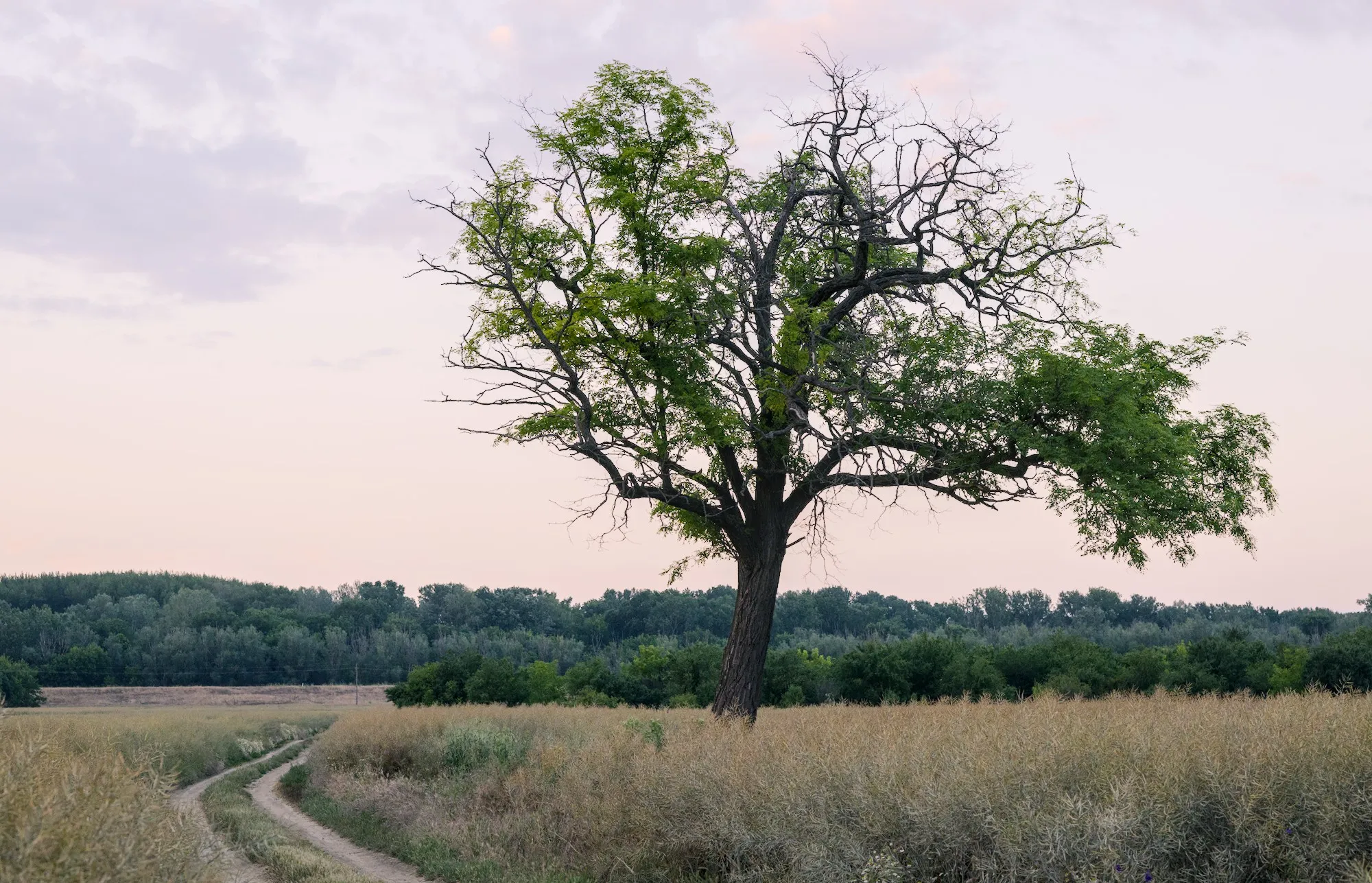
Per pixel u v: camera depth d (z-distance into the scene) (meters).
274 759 37.62
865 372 19.02
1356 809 8.22
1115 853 8.04
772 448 19.78
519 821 14.42
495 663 61.78
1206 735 9.76
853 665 63.16
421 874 13.30
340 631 156.25
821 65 19.27
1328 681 44.66
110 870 5.51
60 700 117.81
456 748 22.62
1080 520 18.33
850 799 10.03
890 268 20.31
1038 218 20.27
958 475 18.89
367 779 22.19
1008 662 62.69
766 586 20.02
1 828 5.47
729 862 10.99
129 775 6.48
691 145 20.45
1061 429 18.72
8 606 165.38
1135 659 57.19
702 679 67.75
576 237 20.20
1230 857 8.28
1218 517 19.44
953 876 8.97
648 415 19.75
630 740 15.47
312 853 13.27
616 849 12.12
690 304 19.28
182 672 143.38
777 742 12.84
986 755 9.74
